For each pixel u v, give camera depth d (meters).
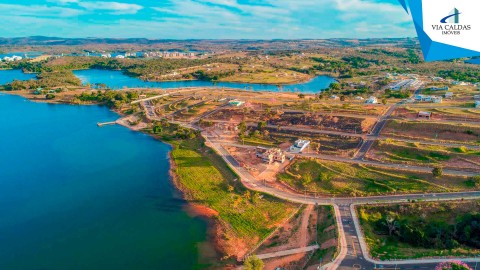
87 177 176.38
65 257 115.94
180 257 114.81
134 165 190.62
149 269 109.50
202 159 191.38
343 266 94.88
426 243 107.88
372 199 135.88
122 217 139.00
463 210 120.81
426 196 132.50
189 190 158.75
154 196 155.25
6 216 141.12
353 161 168.62
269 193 149.12
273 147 198.12
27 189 164.12
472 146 166.25
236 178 163.12
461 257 93.19
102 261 113.62
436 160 157.88
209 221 134.62
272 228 126.81
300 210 135.12
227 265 110.19
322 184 152.88
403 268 91.62
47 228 132.50
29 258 115.69
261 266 97.06
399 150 171.00
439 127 183.62
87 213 142.62
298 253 111.12
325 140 197.25
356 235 111.44
